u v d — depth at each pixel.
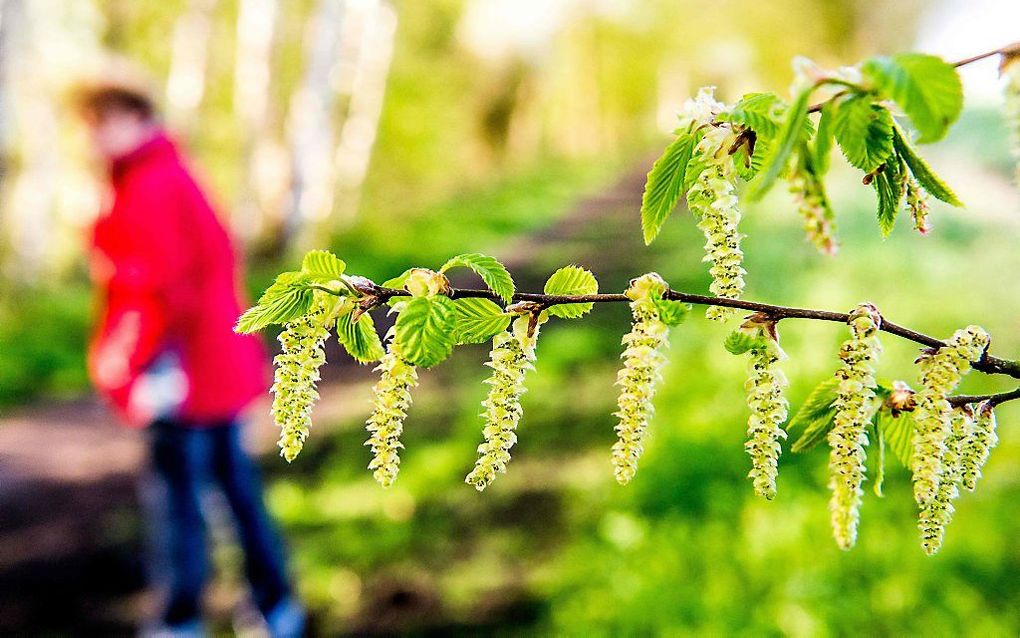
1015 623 2.92
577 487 4.53
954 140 10.13
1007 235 7.61
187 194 2.97
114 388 2.97
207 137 17.36
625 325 7.53
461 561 4.07
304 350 1.05
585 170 28.67
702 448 4.33
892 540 3.40
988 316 5.91
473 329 1.09
